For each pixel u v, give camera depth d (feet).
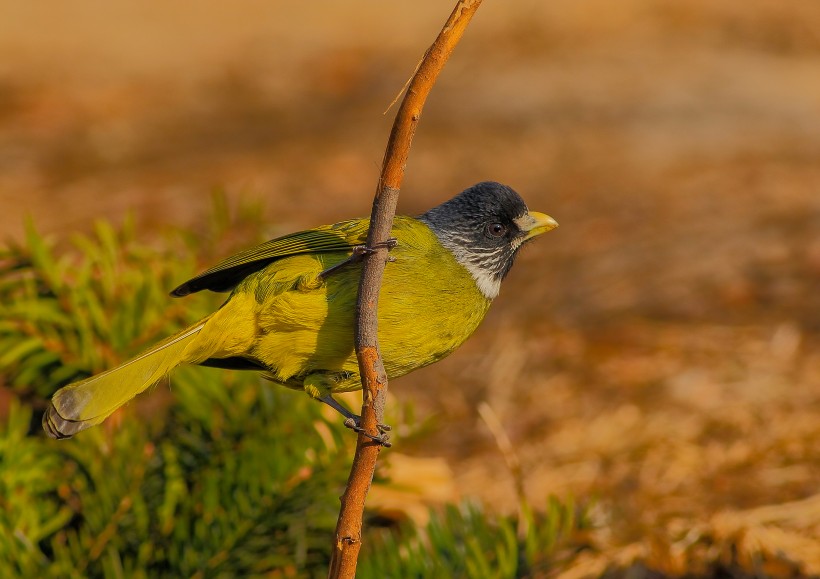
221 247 26.45
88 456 23.12
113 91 99.66
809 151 67.26
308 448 23.00
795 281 46.83
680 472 34.81
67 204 69.56
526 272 53.52
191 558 22.33
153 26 121.29
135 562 22.65
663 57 89.10
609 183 64.69
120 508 22.66
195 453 23.39
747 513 31.04
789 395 38.29
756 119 74.59
